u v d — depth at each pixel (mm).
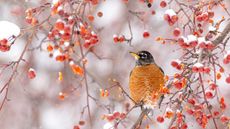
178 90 8539
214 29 8758
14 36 8539
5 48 8469
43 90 17594
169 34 17484
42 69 17438
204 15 8602
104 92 9172
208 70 8148
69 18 8117
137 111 13797
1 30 8477
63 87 14883
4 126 17297
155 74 12617
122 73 16828
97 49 16641
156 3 15281
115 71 16781
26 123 17438
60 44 8688
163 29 17484
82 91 16188
